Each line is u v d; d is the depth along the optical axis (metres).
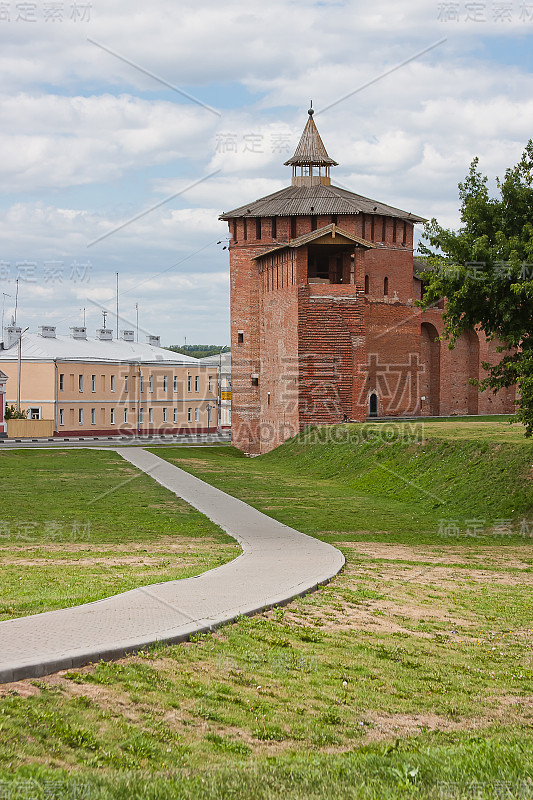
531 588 19.67
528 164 30.45
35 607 13.77
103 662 10.81
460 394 81.69
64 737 8.77
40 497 34.75
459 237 30.19
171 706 10.04
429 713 10.90
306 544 24.16
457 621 15.91
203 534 26.20
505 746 9.34
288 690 11.17
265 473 49.81
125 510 31.45
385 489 40.50
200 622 13.08
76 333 88.56
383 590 18.30
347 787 8.12
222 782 8.17
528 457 35.69
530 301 28.91
